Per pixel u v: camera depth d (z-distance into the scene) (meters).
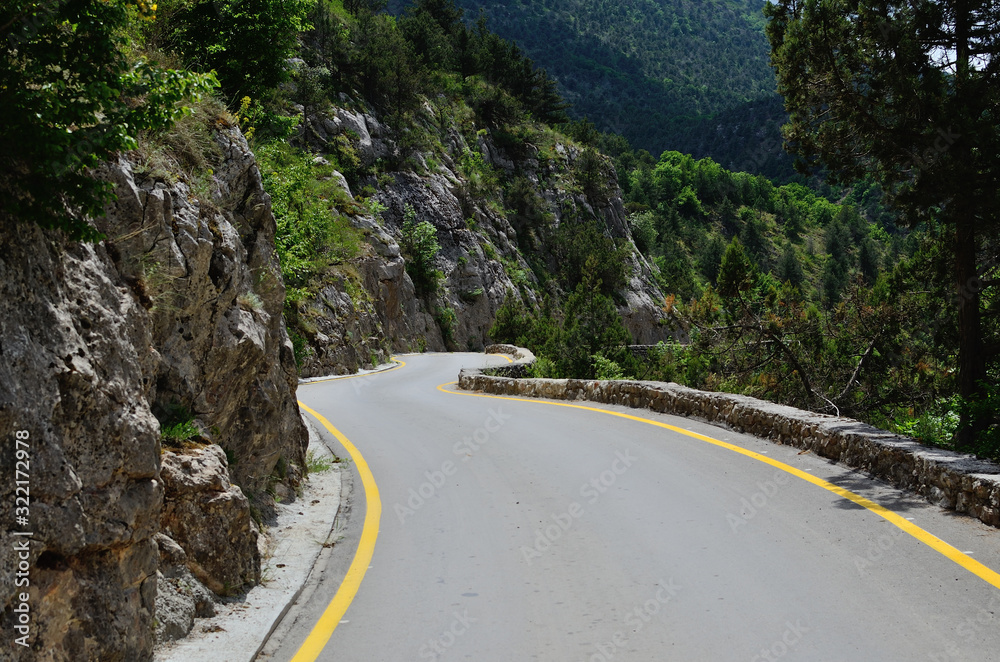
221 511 5.39
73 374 3.81
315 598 5.58
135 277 5.36
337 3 88.31
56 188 3.86
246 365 6.93
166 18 12.71
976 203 13.25
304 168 30.52
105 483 3.96
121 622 3.94
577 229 93.25
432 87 88.00
